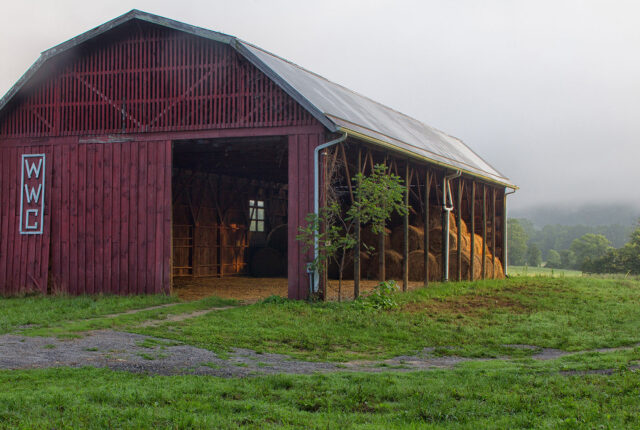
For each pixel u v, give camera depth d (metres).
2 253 20.20
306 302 16.66
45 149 20.00
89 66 19.69
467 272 26.09
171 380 8.30
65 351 10.28
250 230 32.34
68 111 19.83
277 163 25.86
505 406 7.36
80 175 19.56
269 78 17.58
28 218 20.00
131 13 18.64
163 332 12.34
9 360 9.42
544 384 8.44
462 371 9.42
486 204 32.72
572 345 12.91
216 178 29.61
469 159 29.95
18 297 19.06
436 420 6.81
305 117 17.27
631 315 16.80
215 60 18.31
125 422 6.35
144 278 18.69
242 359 10.30
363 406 7.42
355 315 15.09
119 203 19.09
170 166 18.59
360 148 18.05
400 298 18.08
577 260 117.50
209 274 28.97
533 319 15.93
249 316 14.54
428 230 24.20
